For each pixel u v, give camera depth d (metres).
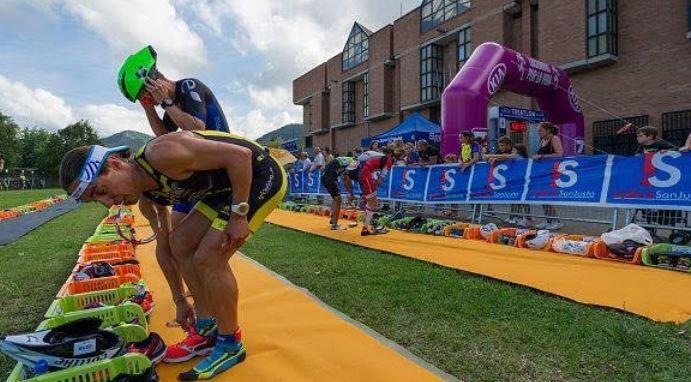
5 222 10.85
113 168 2.15
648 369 2.46
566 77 13.87
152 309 3.58
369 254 5.78
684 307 3.40
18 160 60.81
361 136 33.81
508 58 12.19
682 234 5.75
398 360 2.56
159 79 3.07
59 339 2.33
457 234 7.18
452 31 24.11
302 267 5.04
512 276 4.41
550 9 18.36
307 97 40.56
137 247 6.44
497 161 7.71
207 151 2.24
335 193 8.20
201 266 2.40
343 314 3.36
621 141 16.77
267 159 2.58
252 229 2.50
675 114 15.34
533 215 7.48
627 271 4.57
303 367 2.50
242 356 2.58
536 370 2.48
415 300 3.71
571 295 3.75
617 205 6.12
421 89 26.55
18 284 4.52
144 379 2.25
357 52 32.88
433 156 9.91
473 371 2.48
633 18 16.42
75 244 6.95
